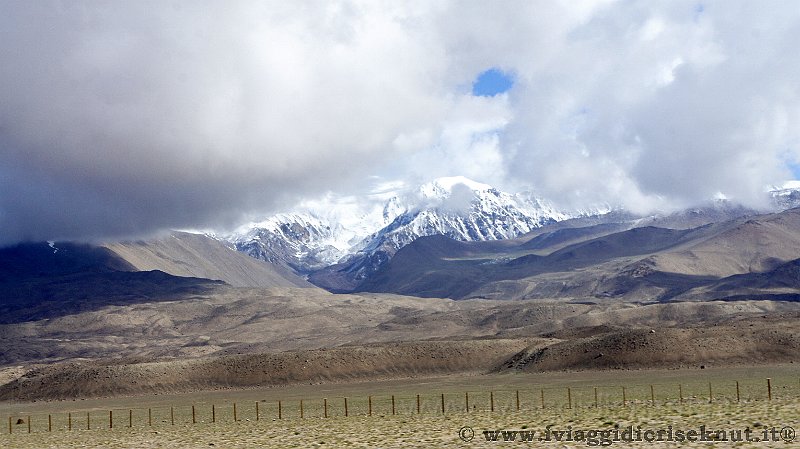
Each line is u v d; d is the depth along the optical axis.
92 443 93.75
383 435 81.25
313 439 81.81
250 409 140.00
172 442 88.75
